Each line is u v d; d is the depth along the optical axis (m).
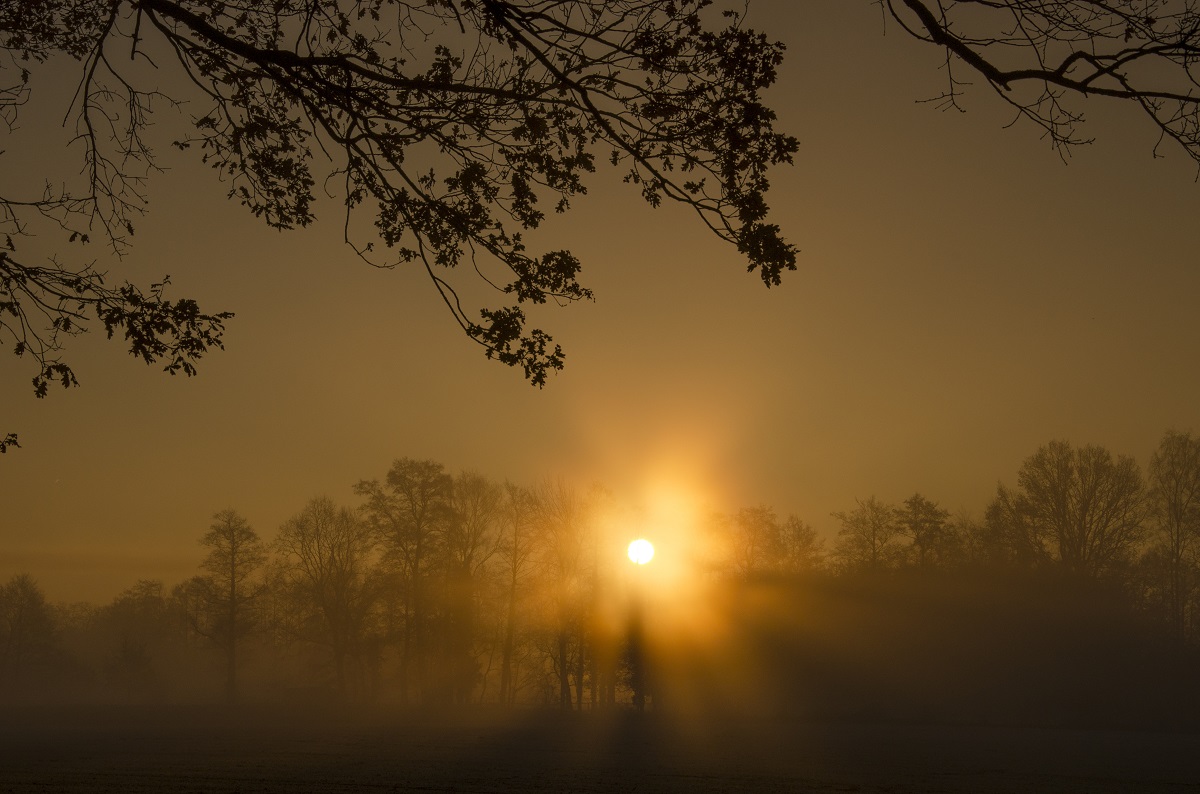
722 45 9.28
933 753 40.06
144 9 9.52
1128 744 45.44
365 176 10.44
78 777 30.58
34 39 11.05
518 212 10.57
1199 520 66.12
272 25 10.26
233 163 11.02
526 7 9.06
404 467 73.19
